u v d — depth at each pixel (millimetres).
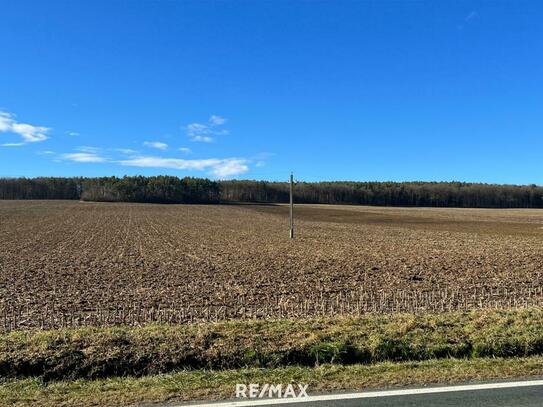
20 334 8078
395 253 28234
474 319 9109
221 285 16984
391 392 5957
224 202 142250
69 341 7535
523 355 7648
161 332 8070
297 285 17000
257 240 37750
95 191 142750
